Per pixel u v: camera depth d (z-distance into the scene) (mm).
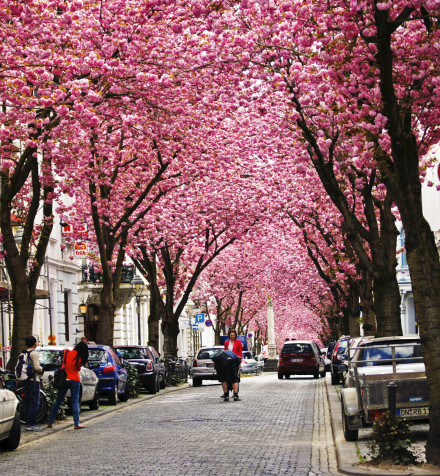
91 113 18000
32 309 21500
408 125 11898
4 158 21062
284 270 58688
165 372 38062
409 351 15375
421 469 10477
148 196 32094
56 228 42719
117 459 13234
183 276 45906
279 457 12867
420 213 11414
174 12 19859
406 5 12969
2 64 18109
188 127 23984
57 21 19344
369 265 21562
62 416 21297
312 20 16812
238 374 26875
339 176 26891
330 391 29703
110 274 28938
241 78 21516
